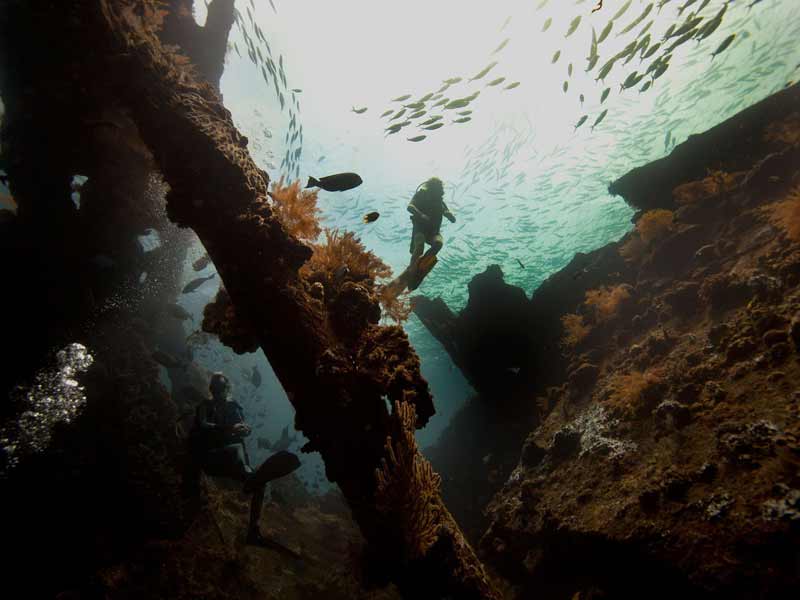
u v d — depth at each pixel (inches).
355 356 111.7
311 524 391.2
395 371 108.0
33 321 247.9
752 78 627.5
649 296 235.5
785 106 237.9
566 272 386.9
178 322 469.7
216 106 153.2
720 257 201.6
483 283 433.4
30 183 243.9
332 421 103.0
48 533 216.1
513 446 374.0
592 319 281.7
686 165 274.1
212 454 231.0
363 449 101.1
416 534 91.4
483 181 768.9
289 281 118.4
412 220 215.6
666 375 167.8
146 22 165.5
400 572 93.0
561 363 352.8
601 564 134.3
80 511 227.6
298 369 108.9
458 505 394.9
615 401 183.2
